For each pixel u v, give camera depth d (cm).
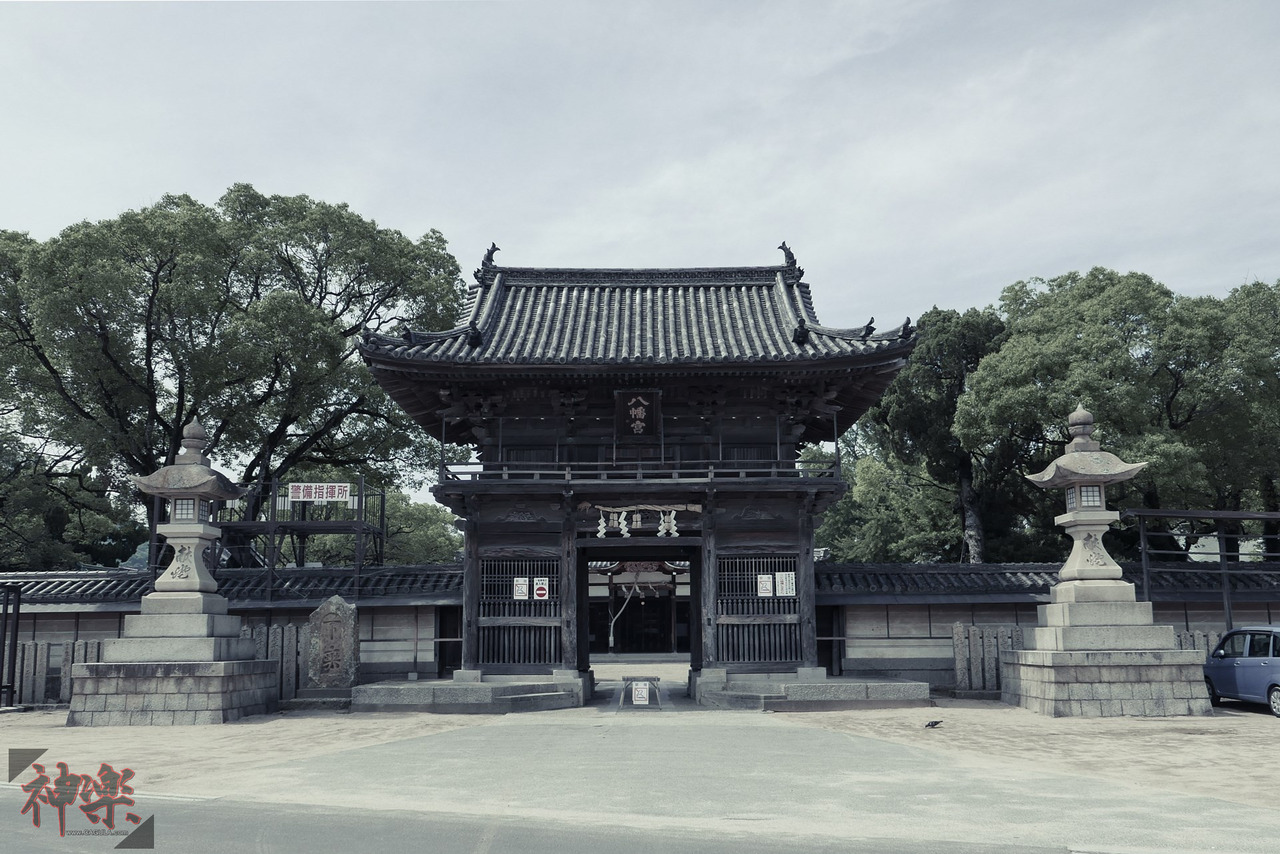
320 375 3647
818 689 2188
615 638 5831
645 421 2502
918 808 1023
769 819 971
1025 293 4281
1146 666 1948
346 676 2350
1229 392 3222
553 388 2548
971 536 4291
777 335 2631
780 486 2416
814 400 2586
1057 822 952
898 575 2775
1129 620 2008
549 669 2445
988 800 1068
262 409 3759
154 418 3547
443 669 2766
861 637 2700
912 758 1401
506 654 2470
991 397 3600
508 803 1065
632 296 2917
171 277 3403
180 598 2048
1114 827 929
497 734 1741
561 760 1395
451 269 4203
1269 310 3634
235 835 912
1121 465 2083
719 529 2514
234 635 2169
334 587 2795
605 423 2619
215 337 3541
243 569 2919
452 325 4094
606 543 2525
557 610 2478
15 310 3372
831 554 6216
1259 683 1983
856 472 5353
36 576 2853
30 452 4091
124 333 3334
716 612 2472
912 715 2006
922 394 4447
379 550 3275
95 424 3369
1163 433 3164
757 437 2611
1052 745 1536
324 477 4328
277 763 1391
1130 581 2709
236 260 3728
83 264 3175
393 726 1894
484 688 2194
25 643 2423
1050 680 1956
